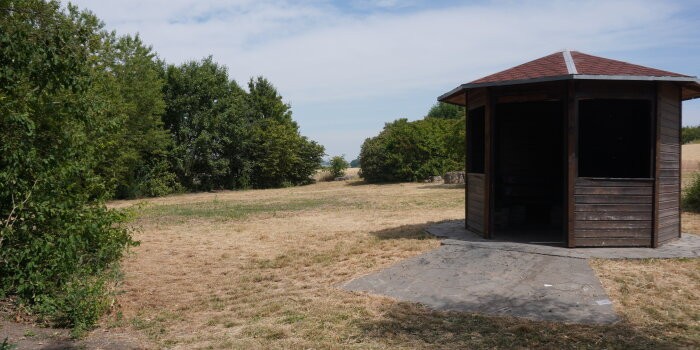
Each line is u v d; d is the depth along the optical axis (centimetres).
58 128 680
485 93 957
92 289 625
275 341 541
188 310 673
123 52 3059
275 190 3731
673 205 938
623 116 1168
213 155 3766
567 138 858
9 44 619
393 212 1731
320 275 828
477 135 1147
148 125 3198
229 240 1215
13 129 629
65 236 637
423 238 1038
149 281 828
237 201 2570
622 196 863
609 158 1199
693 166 3275
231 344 535
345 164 4491
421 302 656
